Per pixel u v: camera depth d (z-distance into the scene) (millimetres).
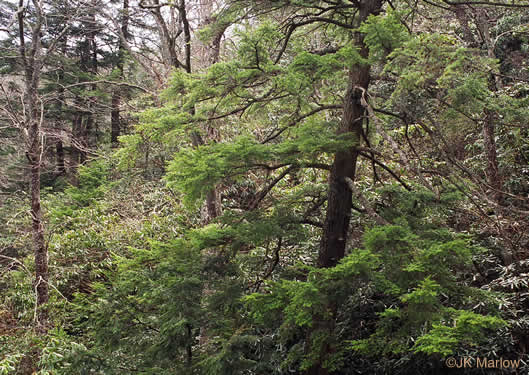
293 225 4801
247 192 8594
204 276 4535
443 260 3023
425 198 4840
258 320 3584
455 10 5535
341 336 5816
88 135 14414
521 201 5949
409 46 3336
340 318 6078
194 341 4512
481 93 3561
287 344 5977
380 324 3207
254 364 4273
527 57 7824
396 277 3072
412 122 4777
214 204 6641
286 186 8406
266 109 5719
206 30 5348
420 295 2604
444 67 3328
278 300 3336
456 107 3691
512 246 5281
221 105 5156
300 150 4137
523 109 3898
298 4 4887
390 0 5152
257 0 4953
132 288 4668
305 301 3043
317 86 4852
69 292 8375
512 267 5066
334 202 4691
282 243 6633
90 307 4672
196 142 6367
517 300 5109
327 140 4027
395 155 7316
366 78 4594
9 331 7426
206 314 4320
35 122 6785
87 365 4297
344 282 3191
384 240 3182
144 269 4770
